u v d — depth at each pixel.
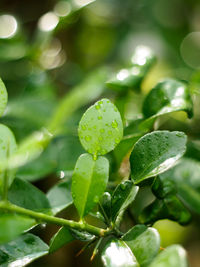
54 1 0.83
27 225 0.38
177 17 0.95
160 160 0.41
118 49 0.90
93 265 0.69
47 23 0.67
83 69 0.85
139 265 0.37
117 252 0.38
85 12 0.86
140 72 0.55
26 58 0.71
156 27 0.92
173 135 0.42
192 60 0.88
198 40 0.93
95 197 0.40
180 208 0.45
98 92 0.62
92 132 0.40
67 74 0.77
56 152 0.55
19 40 0.71
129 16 0.93
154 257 0.37
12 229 0.38
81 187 0.40
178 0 0.95
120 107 0.55
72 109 0.55
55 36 0.83
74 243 0.71
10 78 0.70
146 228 0.39
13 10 0.84
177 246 0.34
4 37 0.70
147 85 0.77
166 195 0.45
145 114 0.49
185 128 0.59
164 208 0.45
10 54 0.68
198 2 0.96
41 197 0.45
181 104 0.46
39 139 0.40
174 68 0.82
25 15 0.84
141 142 0.42
